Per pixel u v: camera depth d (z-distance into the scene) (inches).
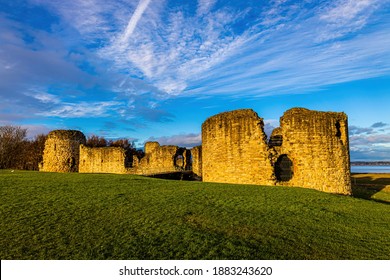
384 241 530.0
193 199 765.9
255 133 1147.3
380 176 2950.3
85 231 506.0
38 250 430.0
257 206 721.6
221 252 442.0
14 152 2999.5
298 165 1112.8
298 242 502.9
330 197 882.1
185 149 1988.2
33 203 673.6
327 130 1146.7
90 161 2016.5
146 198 762.8
